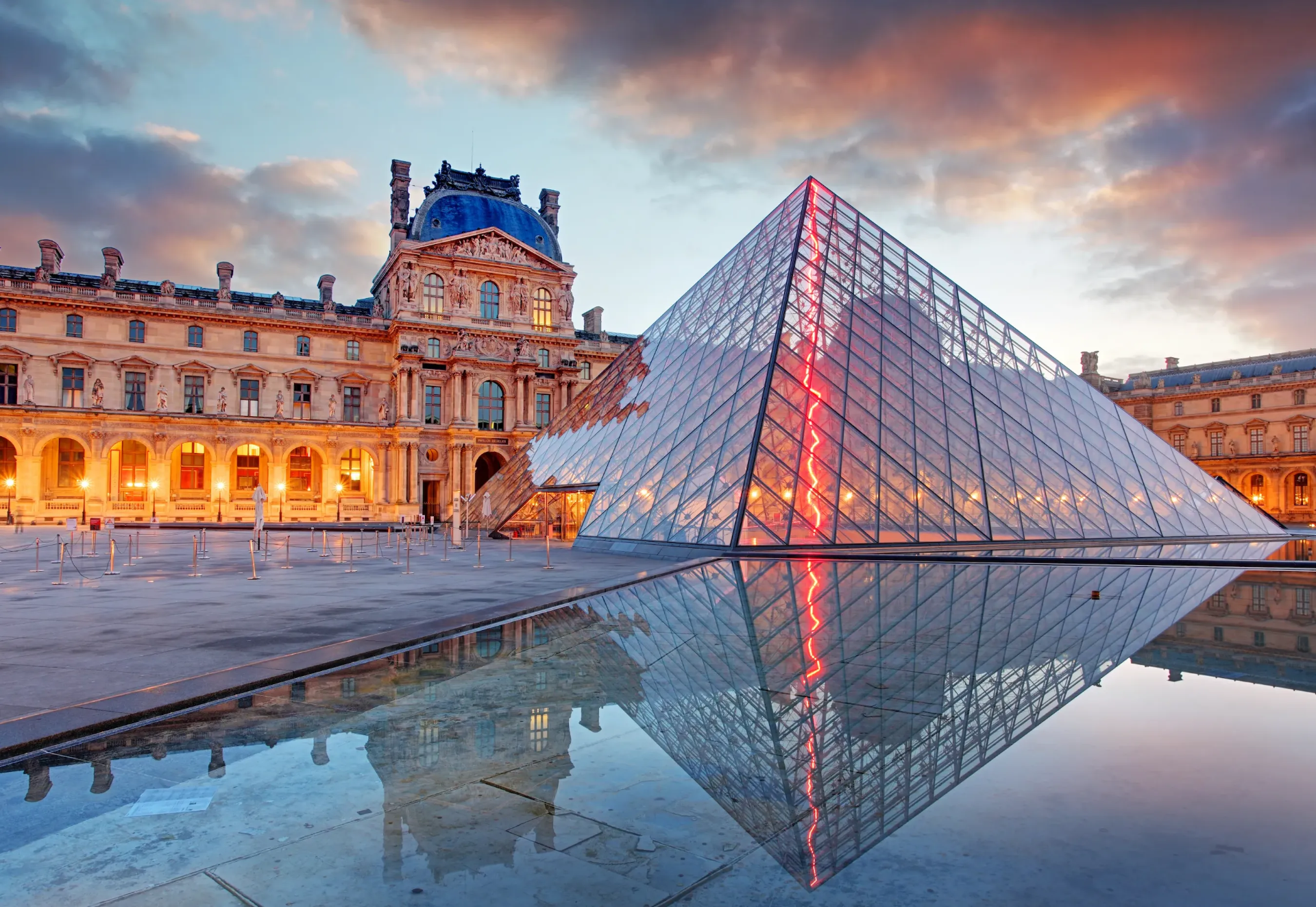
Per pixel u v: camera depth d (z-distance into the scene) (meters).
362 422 102.75
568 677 12.03
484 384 105.81
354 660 13.28
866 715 9.91
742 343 45.28
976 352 48.56
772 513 34.88
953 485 39.03
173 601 21.89
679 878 5.69
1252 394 120.94
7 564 36.66
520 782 7.66
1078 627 16.20
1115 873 5.69
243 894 5.52
